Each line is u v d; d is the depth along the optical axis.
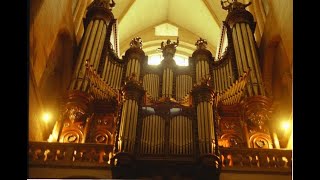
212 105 11.54
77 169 10.41
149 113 11.31
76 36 15.55
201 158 10.04
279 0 13.20
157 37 21.06
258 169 10.55
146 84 13.64
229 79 13.94
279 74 13.96
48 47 12.84
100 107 12.86
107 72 13.95
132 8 19.75
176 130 10.84
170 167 10.12
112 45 15.58
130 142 10.33
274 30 13.88
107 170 10.42
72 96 12.42
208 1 19.47
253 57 14.34
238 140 12.20
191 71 14.26
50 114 12.88
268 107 12.49
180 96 13.39
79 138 11.95
